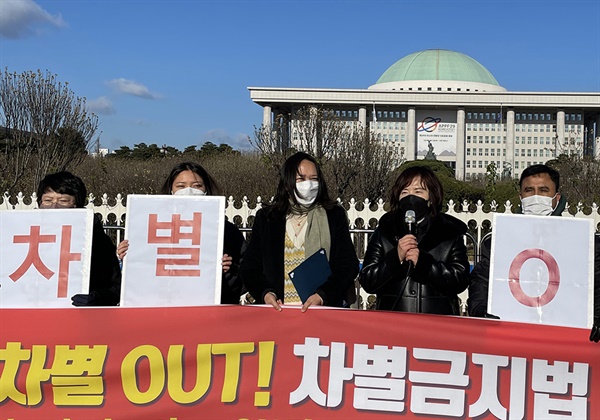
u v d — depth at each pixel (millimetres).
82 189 4340
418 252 3791
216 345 3793
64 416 3807
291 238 4203
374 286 3961
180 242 3930
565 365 3662
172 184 4473
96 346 3830
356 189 18469
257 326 3795
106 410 3797
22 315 3873
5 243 3980
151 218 3949
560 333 3670
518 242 3766
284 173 4191
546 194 4195
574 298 3705
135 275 3908
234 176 17984
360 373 3730
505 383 3680
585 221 3727
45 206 4234
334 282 3928
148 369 3801
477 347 3693
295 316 3783
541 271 3738
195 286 3908
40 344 3848
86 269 3939
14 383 3824
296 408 3748
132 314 3838
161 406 3775
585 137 79375
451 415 3684
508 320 3725
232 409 3760
